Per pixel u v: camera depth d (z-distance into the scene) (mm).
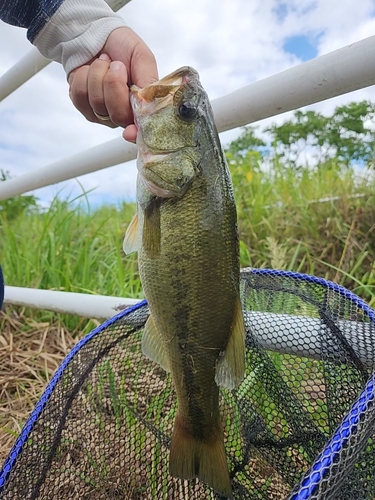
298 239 811
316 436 306
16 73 545
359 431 211
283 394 335
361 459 248
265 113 323
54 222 1037
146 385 396
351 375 303
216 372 299
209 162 309
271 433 333
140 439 364
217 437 313
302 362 344
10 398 564
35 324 716
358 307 333
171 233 305
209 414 311
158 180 312
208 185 305
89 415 362
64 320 739
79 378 365
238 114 336
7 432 478
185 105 313
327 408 305
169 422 374
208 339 302
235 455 344
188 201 304
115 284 779
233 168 1079
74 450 341
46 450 323
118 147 459
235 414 359
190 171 307
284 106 309
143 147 318
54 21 335
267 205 903
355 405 223
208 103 323
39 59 499
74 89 334
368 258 710
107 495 335
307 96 292
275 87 306
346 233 755
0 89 599
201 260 301
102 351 388
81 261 860
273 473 322
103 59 325
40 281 833
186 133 312
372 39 255
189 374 309
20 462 306
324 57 278
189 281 302
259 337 352
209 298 301
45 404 340
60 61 368
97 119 349
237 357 293
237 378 289
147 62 334
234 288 304
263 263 774
